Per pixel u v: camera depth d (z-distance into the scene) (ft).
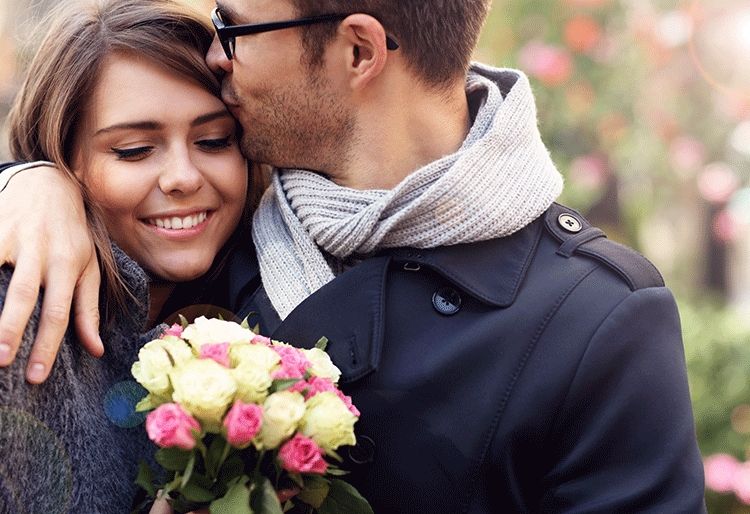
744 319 14.65
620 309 5.14
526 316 5.19
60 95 5.63
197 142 5.81
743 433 12.71
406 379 5.15
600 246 5.53
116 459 5.34
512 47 13.52
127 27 5.61
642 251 15.75
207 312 6.27
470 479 5.02
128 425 5.57
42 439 4.69
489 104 5.75
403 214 5.32
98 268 5.22
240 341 4.60
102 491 5.10
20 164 5.76
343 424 4.36
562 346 5.09
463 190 5.30
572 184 13.88
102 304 5.43
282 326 5.42
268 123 5.65
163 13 5.71
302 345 5.35
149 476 4.53
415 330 5.31
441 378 5.12
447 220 5.35
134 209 5.80
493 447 5.02
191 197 5.80
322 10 5.32
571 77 13.44
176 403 4.27
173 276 5.98
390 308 5.38
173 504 4.53
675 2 13.69
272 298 5.67
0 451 4.35
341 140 5.69
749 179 15.70
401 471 5.06
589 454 4.95
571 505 4.94
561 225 5.64
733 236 17.57
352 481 5.12
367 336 5.24
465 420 5.06
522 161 5.54
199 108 5.65
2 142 12.41
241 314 5.88
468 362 5.14
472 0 5.70
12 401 4.40
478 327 5.21
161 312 6.48
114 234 5.90
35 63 5.98
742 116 14.34
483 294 5.25
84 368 5.19
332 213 5.56
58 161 5.69
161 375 4.35
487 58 13.57
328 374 4.83
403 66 5.53
